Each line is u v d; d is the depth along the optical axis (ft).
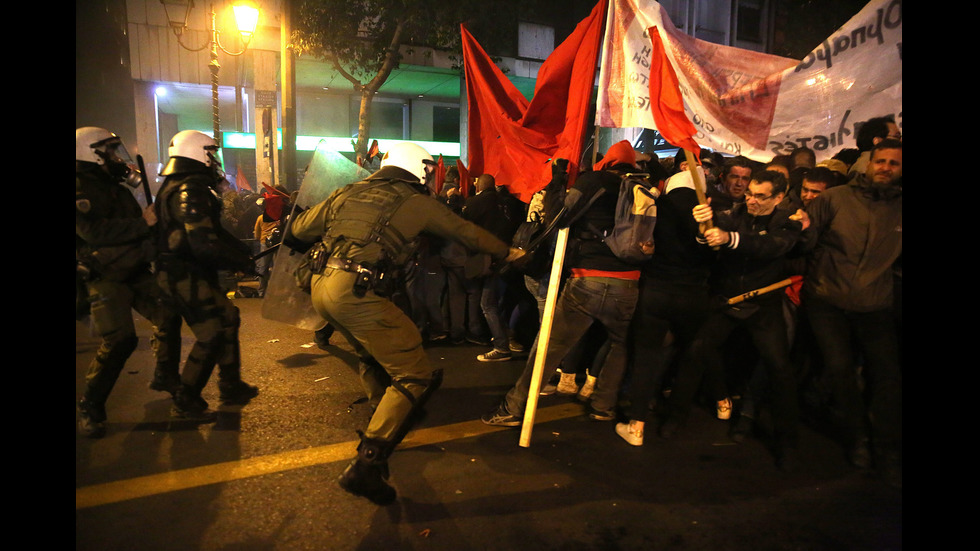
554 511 9.43
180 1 58.70
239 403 13.87
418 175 9.85
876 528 9.02
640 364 11.78
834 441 12.27
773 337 11.15
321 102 80.07
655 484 10.36
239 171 46.39
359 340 9.31
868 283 10.47
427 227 9.26
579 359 14.99
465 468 10.88
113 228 11.00
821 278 11.03
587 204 11.45
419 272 20.54
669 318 11.48
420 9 45.52
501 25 51.83
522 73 67.46
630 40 12.35
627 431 12.08
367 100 47.93
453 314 20.11
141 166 11.80
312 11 44.11
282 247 12.30
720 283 11.39
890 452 10.49
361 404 14.02
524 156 15.93
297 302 12.37
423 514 9.28
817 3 57.52
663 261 11.24
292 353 18.49
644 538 8.73
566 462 11.18
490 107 16.85
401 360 9.16
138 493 9.76
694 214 10.23
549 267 13.48
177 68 60.13
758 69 13.20
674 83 10.33
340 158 12.67
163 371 12.98
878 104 12.42
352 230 9.11
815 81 13.03
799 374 14.05
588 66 12.99
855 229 10.57
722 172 13.53
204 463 10.89
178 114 86.89
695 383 12.16
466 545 8.48
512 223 18.78
